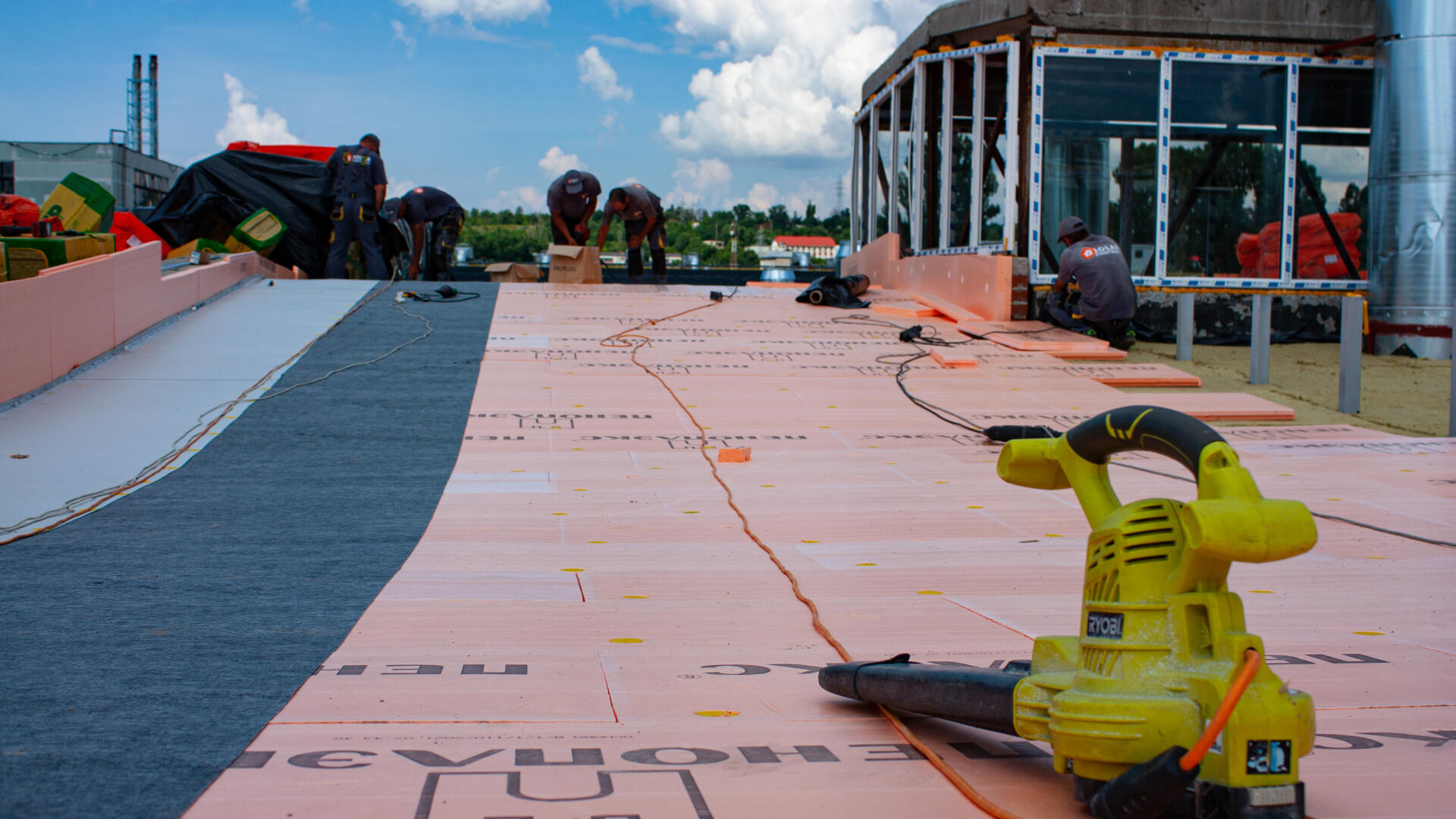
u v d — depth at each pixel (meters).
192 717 2.19
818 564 4.09
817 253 64.94
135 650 2.76
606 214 15.19
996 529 4.79
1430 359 11.45
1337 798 1.80
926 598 3.54
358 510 5.05
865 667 2.28
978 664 2.68
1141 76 12.49
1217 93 12.61
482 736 2.10
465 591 3.57
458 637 2.96
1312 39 12.57
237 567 3.90
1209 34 12.45
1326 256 12.92
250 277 12.88
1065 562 4.14
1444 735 2.18
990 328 11.30
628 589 3.64
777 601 3.50
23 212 9.59
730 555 4.23
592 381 8.60
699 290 14.29
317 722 2.17
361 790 1.77
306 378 8.28
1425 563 4.18
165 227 14.37
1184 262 12.81
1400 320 11.62
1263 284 12.80
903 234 15.20
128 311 9.07
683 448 6.73
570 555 4.20
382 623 3.11
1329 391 9.59
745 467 6.23
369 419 7.22
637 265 15.80
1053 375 9.28
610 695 2.43
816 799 1.77
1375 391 9.62
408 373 8.62
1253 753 1.47
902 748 2.07
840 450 6.73
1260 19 12.48
